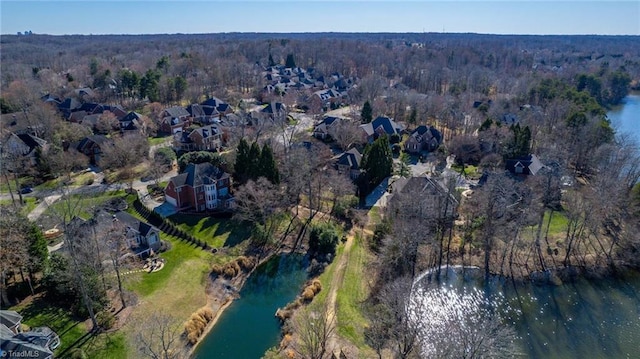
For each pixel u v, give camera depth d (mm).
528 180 75125
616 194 62938
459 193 71688
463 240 63062
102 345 41812
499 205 61375
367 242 63250
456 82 166375
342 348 42062
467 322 47625
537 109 115562
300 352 41531
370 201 75125
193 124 115562
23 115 102500
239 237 63875
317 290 52781
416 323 40219
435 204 64312
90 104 117250
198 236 63156
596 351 44531
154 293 50406
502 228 59031
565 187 79312
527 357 43375
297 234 65500
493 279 55875
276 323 48156
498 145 90500
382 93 144125
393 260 56312
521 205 66000
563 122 97875
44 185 78312
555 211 71250
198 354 43062
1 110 112938
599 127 88375
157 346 42031
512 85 165875
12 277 49469
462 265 58406
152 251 58125
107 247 49438
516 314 49906
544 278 56125
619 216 66062
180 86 138000
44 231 60812
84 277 44375
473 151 92250
